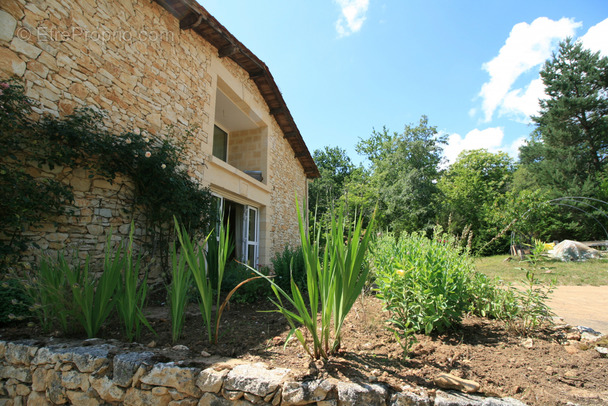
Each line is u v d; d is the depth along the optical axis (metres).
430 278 2.39
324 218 2.28
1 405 2.03
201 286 2.15
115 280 2.29
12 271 2.59
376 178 18.80
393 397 1.40
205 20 5.27
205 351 1.98
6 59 2.95
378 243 4.73
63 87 3.43
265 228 8.30
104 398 1.72
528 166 20.00
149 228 4.31
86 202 3.65
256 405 1.45
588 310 3.91
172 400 1.59
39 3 3.25
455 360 1.87
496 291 2.91
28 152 3.05
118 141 3.86
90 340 2.08
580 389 1.57
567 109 18.03
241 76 7.20
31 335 2.25
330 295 1.83
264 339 2.28
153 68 4.70
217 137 8.39
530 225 12.37
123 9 4.26
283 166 9.82
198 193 4.98
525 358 1.95
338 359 1.79
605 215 15.09
